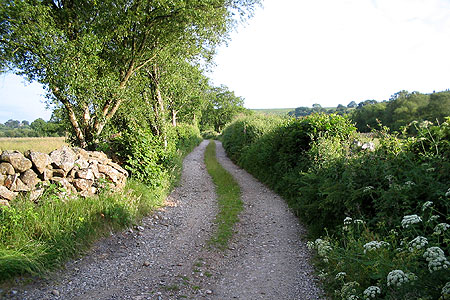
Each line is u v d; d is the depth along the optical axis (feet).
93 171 21.81
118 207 20.62
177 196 33.24
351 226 14.83
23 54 26.96
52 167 19.31
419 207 13.19
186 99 75.56
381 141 18.80
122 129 36.99
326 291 12.58
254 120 65.41
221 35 42.52
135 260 16.22
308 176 22.91
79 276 13.74
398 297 9.17
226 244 19.12
